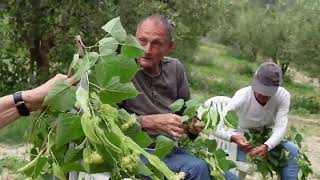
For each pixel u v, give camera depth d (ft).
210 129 12.42
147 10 42.86
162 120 11.73
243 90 18.74
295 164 18.66
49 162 6.64
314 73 77.77
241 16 102.32
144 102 12.77
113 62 6.65
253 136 18.86
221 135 17.46
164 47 12.79
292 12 92.63
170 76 13.44
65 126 6.18
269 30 98.48
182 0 51.08
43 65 44.62
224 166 12.03
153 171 6.71
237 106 18.35
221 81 95.86
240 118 18.90
